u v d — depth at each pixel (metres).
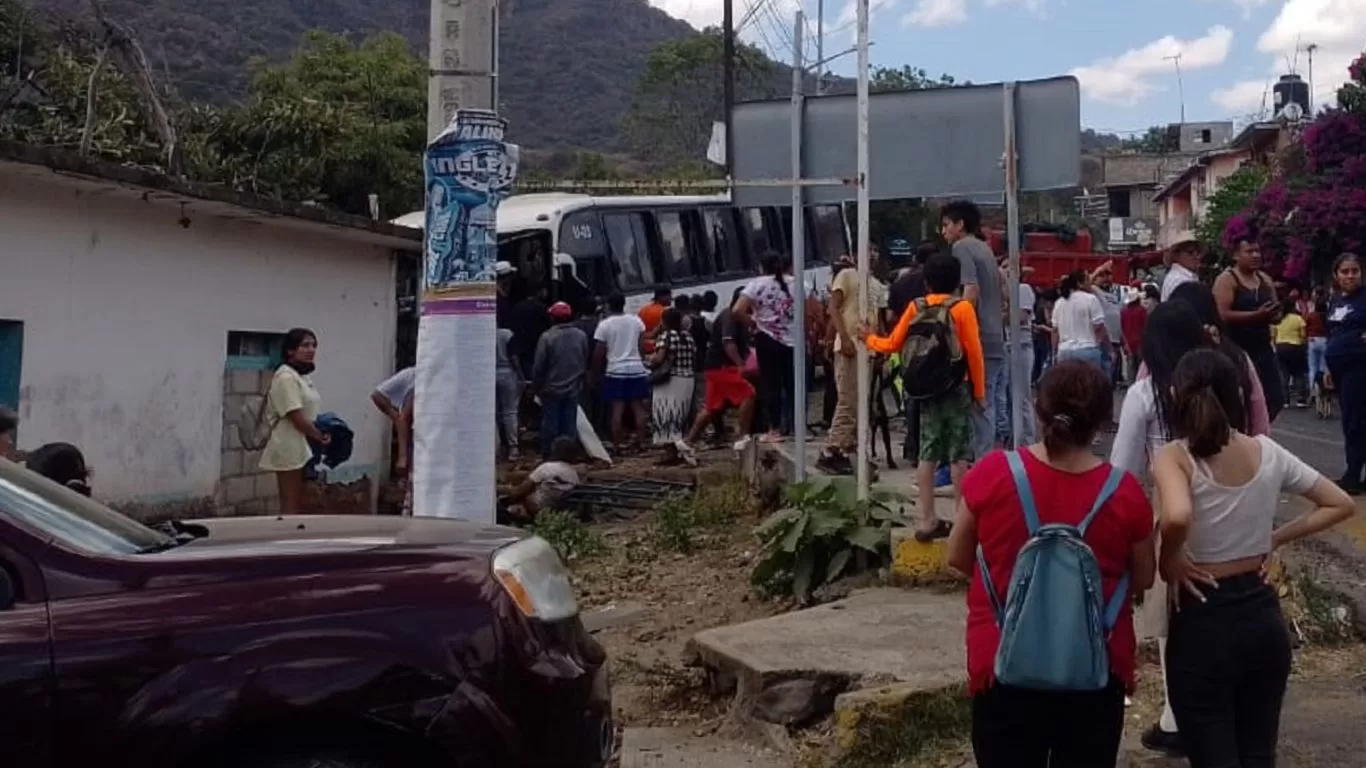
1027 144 9.58
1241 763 4.96
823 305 17.44
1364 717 6.66
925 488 8.72
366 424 16.97
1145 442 5.93
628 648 8.84
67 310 12.06
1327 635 7.76
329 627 4.41
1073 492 4.54
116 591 4.44
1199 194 62.47
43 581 4.42
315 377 15.88
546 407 16.17
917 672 6.87
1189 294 7.47
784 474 12.68
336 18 66.06
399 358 18.73
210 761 4.35
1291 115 51.56
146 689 4.30
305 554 4.61
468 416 7.27
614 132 77.62
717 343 16.44
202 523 5.55
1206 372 4.97
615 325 17.31
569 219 20.55
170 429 13.46
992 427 9.76
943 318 8.53
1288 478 4.99
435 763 4.42
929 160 9.81
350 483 13.87
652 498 14.35
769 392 15.54
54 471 7.22
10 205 11.37
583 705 4.72
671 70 54.72
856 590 8.95
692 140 54.28
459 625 4.48
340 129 29.47
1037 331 21.17
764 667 7.02
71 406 12.15
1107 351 17.78
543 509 13.11
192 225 13.69
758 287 15.62
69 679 4.29
